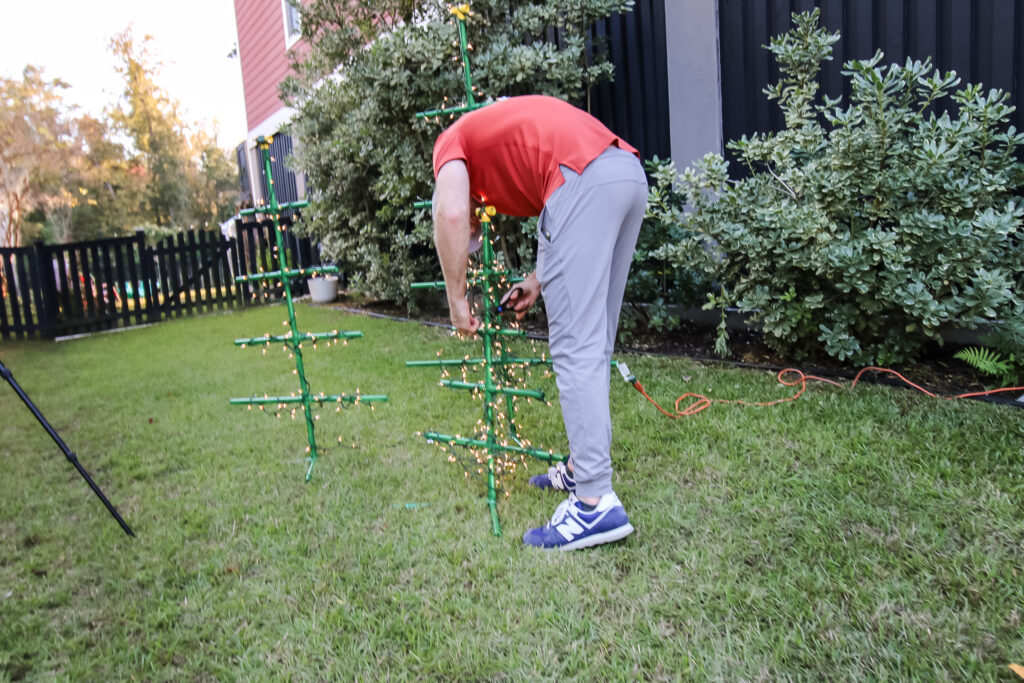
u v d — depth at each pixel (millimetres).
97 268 8484
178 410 4074
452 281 2123
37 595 2133
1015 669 1493
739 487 2457
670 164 4820
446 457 2980
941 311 3070
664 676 1604
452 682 1637
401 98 5434
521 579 2010
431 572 2090
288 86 7277
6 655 1847
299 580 2107
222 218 37469
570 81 5055
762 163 4504
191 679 1721
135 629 1944
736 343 4387
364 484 2771
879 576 1886
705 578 1947
